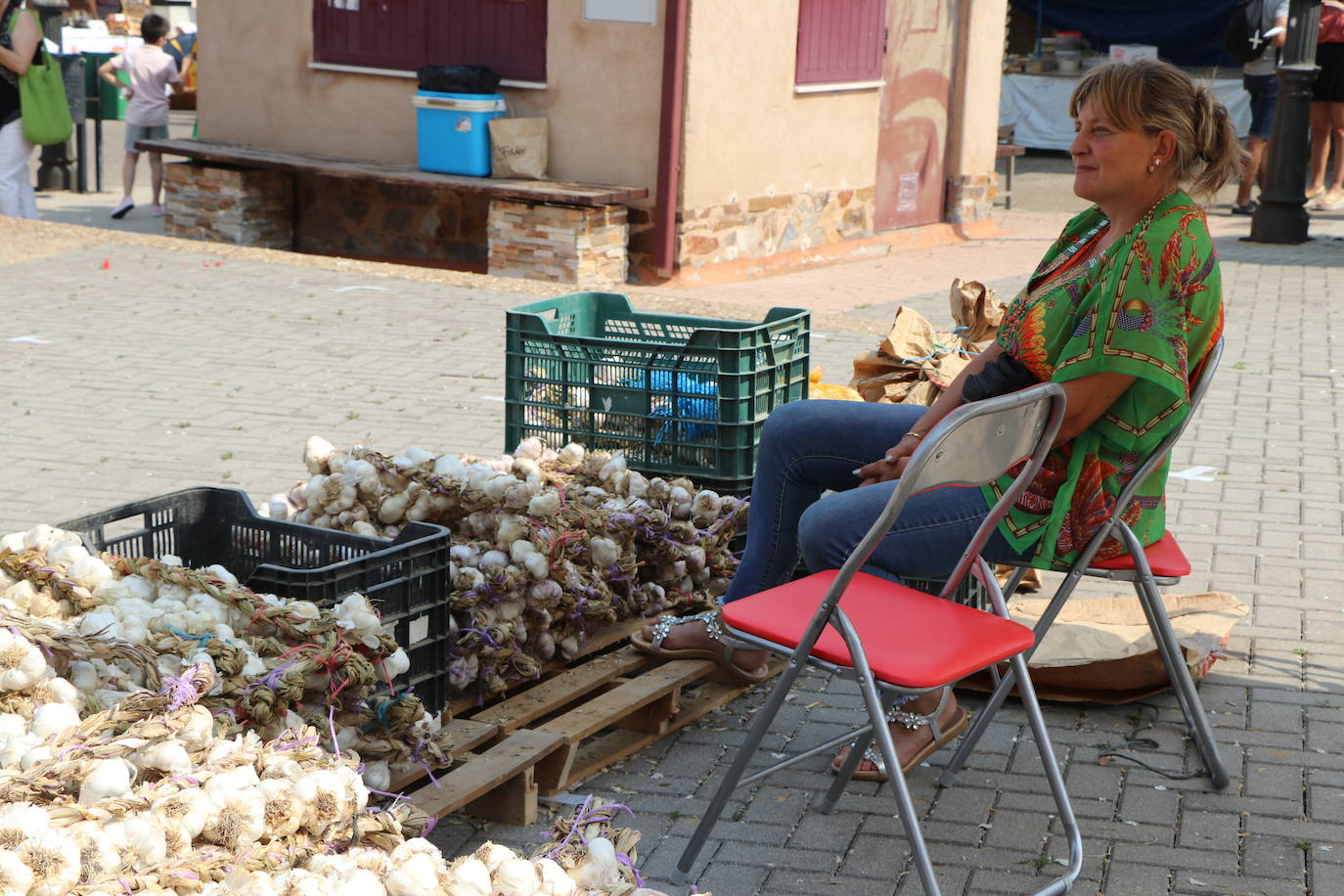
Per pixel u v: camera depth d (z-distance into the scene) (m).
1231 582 5.07
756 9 11.88
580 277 11.32
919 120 14.29
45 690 2.57
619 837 2.49
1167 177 3.28
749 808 3.50
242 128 13.24
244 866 2.21
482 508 3.88
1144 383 3.23
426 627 3.39
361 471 3.89
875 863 3.24
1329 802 3.53
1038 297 3.41
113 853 2.07
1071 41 20.94
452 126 11.78
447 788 3.14
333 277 10.83
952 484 2.80
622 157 11.68
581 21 11.59
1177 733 3.93
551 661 3.94
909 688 2.78
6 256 11.00
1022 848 3.32
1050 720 4.03
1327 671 4.33
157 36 14.38
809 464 3.77
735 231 12.15
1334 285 11.56
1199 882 3.16
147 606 2.96
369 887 2.14
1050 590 5.02
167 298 9.81
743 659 4.05
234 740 2.56
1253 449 6.85
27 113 12.49
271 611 2.96
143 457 6.28
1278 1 15.05
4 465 6.10
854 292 11.62
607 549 4.02
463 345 8.71
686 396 4.47
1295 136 13.45
